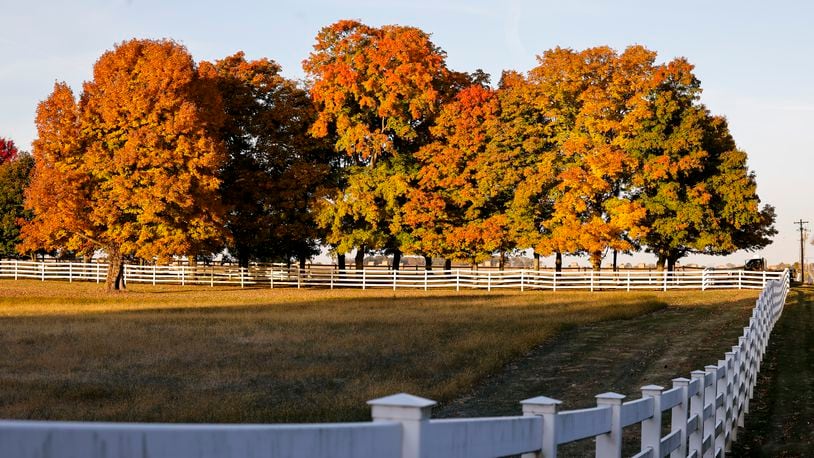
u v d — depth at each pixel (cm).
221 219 5238
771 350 2467
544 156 5938
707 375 1044
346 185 6250
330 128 6347
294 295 5009
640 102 5762
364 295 5066
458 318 3350
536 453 469
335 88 6028
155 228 4994
